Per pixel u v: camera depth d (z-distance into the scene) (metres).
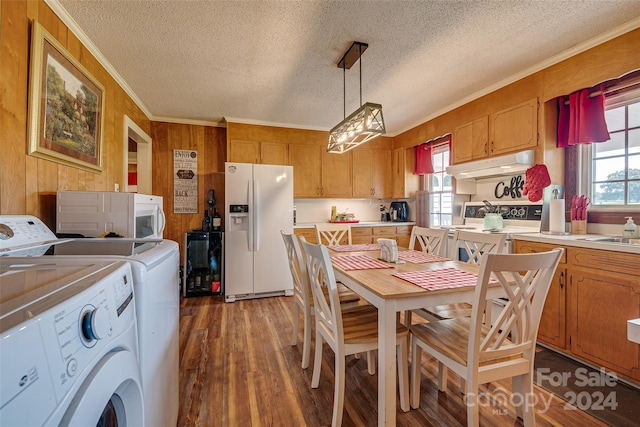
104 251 1.10
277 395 1.58
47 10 1.59
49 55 1.55
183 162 3.80
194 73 2.48
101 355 0.58
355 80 2.64
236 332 2.39
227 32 1.91
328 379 1.73
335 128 2.39
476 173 3.03
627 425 1.36
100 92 2.13
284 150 3.99
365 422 1.39
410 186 4.30
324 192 4.20
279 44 2.06
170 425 1.15
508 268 1.07
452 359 1.24
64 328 0.47
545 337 2.07
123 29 1.88
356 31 1.91
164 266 1.06
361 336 1.40
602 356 1.74
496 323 1.15
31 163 1.45
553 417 1.41
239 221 3.35
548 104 2.38
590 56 2.05
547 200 2.42
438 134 3.58
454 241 2.10
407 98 3.09
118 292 0.69
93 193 1.64
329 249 2.33
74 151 1.79
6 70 1.29
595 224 2.27
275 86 2.75
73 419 0.46
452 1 1.63
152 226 2.04
